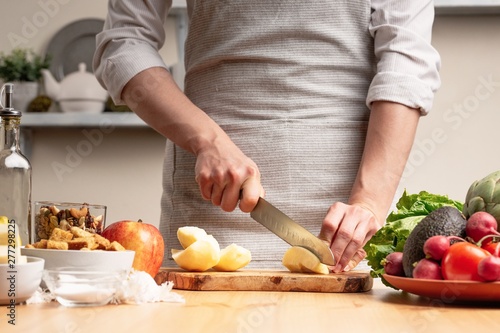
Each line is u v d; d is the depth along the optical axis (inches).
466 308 34.9
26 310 32.6
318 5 57.4
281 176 57.2
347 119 58.2
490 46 99.0
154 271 43.0
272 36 57.5
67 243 37.6
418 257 37.0
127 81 54.1
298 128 57.4
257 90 58.0
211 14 58.6
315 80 57.8
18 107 103.1
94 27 107.3
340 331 28.2
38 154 106.2
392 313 33.2
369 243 44.0
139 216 104.8
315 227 57.3
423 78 55.0
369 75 58.9
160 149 105.0
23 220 43.0
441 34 99.4
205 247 44.9
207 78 59.6
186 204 58.9
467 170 99.1
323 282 42.3
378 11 57.4
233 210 52.9
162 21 60.7
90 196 105.4
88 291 33.8
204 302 36.5
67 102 102.2
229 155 49.6
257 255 56.5
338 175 57.4
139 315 31.5
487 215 36.6
